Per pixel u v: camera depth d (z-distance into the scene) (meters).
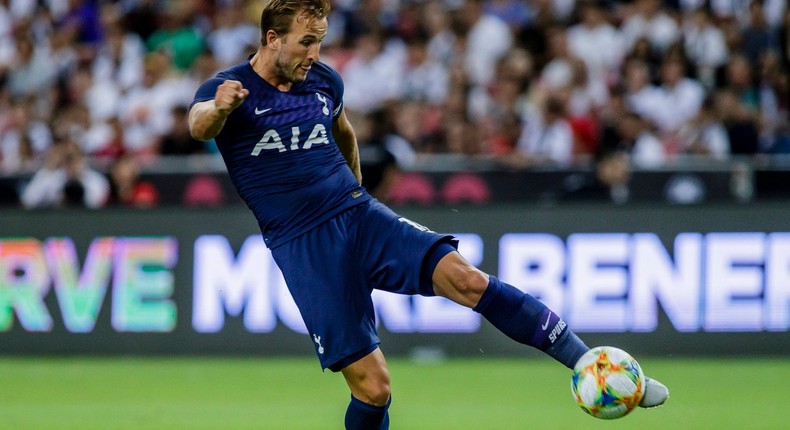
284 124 19.23
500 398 31.38
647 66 52.06
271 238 19.52
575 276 39.19
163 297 40.44
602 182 42.25
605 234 39.09
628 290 38.97
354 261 19.05
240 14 58.78
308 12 18.66
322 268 18.91
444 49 55.41
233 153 19.47
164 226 40.47
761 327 38.75
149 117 53.25
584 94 49.78
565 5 57.66
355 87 54.06
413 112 47.66
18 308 40.94
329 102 19.92
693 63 52.16
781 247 38.62
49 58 58.50
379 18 57.69
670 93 50.78
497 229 39.53
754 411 28.66
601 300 39.06
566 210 39.31
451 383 34.38
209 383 34.78
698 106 50.66
